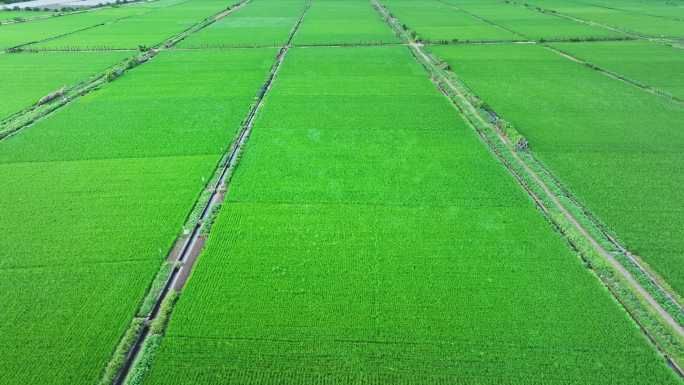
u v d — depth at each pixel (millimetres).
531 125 35031
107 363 16000
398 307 18156
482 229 22750
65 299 18422
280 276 19688
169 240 21953
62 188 26172
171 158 29766
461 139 32781
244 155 30141
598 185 26625
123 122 35406
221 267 20172
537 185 26656
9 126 34188
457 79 46312
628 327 17188
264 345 16594
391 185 26688
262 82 45531
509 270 20047
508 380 15328
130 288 19031
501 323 17422
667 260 20578
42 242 21609
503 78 46844
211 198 25734
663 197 25328
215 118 36312
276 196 25500
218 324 17375
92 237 22047
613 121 35688
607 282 19406
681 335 17000
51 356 16109
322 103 39906
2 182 26703
